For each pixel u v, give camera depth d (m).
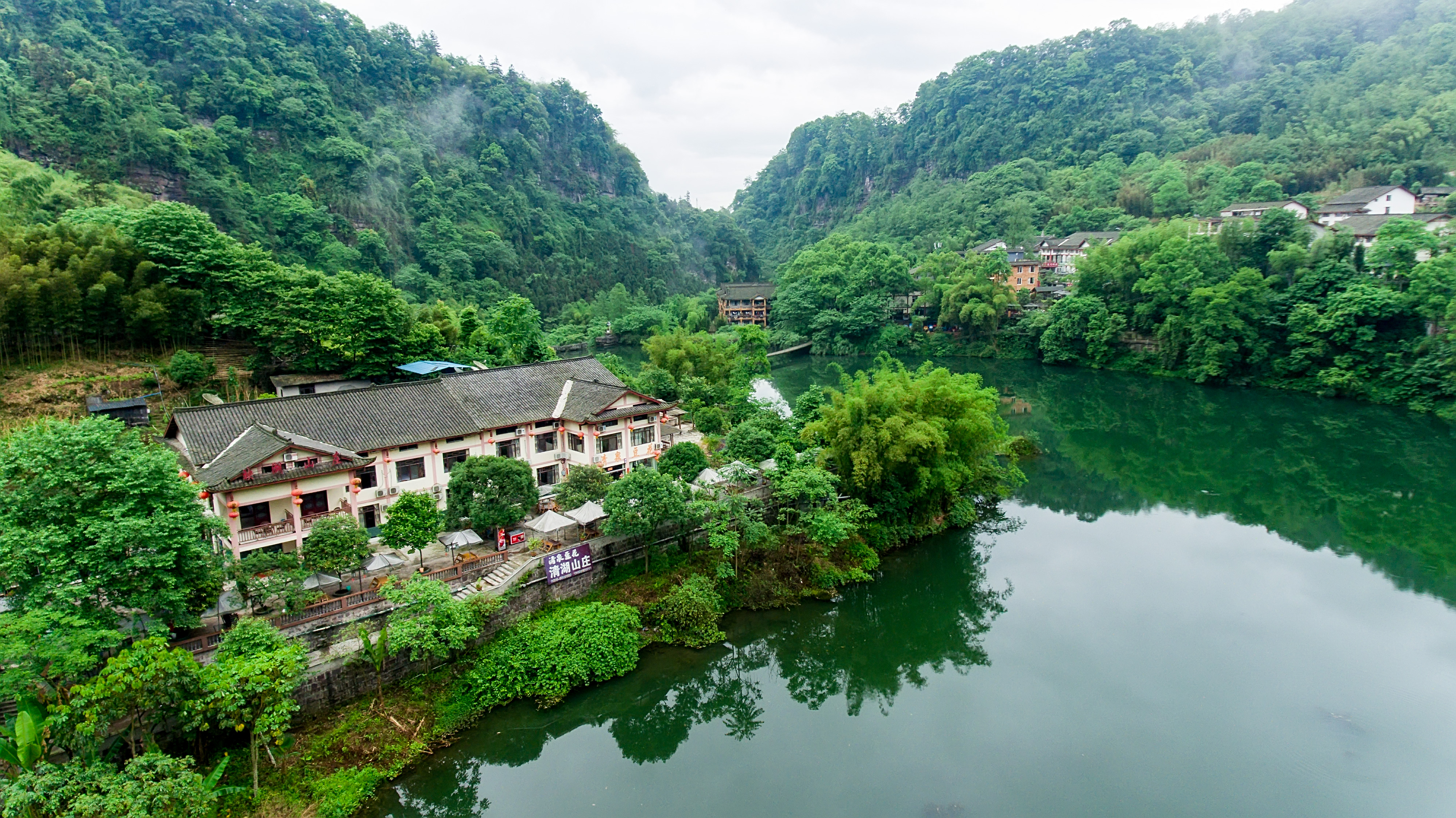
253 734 23.95
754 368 101.44
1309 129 147.50
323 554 31.27
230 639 25.97
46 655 21.72
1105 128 187.38
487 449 44.47
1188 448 73.31
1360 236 98.19
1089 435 79.00
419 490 41.47
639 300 174.88
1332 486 61.44
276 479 34.09
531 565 35.56
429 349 64.69
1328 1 188.75
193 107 128.00
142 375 53.22
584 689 32.72
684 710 32.91
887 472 46.53
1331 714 30.86
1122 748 29.08
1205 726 30.27
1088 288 118.81
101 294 52.69
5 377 49.66
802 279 152.50
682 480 43.47
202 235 59.50
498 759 29.02
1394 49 154.75
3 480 25.45
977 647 37.03
